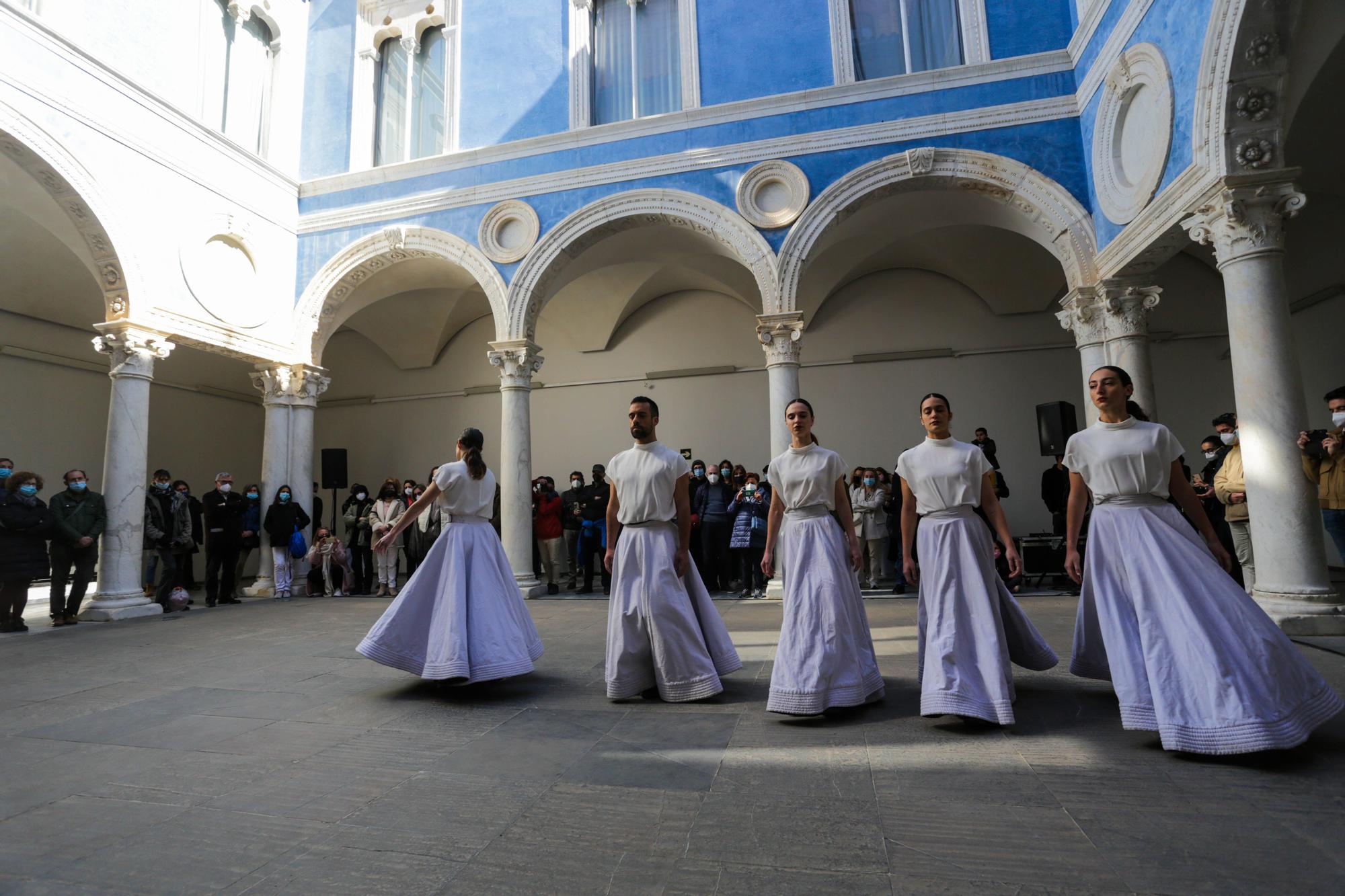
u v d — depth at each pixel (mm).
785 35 9312
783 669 3336
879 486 9375
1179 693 2646
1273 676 2570
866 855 1979
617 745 3039
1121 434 2988
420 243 10211
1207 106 5441
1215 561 2814
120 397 8312
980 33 8648
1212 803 2250
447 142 10508
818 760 2768
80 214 8000
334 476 11031
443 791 2549
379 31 11328
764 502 8758
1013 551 3350
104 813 2404
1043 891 1767
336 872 1962
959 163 8328
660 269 12430
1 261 9922
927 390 12125
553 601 9094
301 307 10609
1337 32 5129
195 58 9695
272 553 10242
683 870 1922
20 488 7004
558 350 13828
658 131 9461
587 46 10172
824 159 8797
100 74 8109
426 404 14609
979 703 3010
